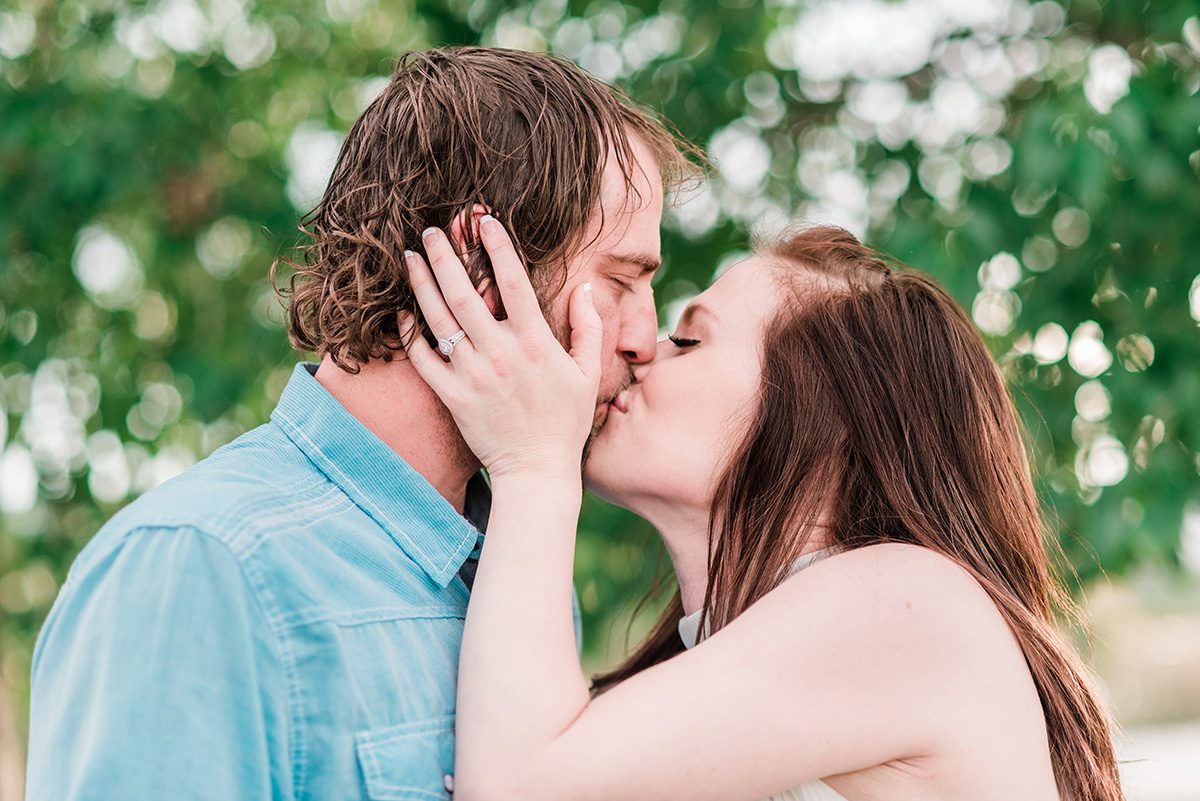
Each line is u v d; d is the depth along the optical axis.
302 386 1.50
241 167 3.65
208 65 3.57
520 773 1.29
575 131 1.54
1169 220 2.81
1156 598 5.96
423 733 1.32
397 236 1.49
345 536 1.37
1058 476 2.96
